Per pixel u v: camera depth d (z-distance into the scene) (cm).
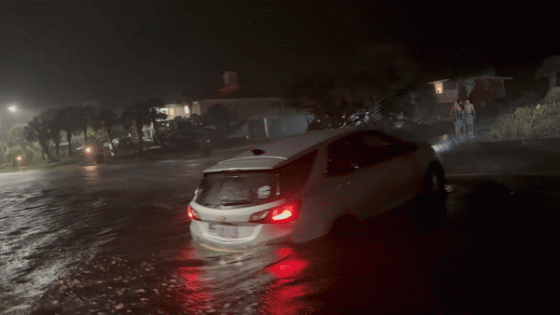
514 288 321
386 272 380
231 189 476
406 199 593
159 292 406
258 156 503
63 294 431
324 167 487
